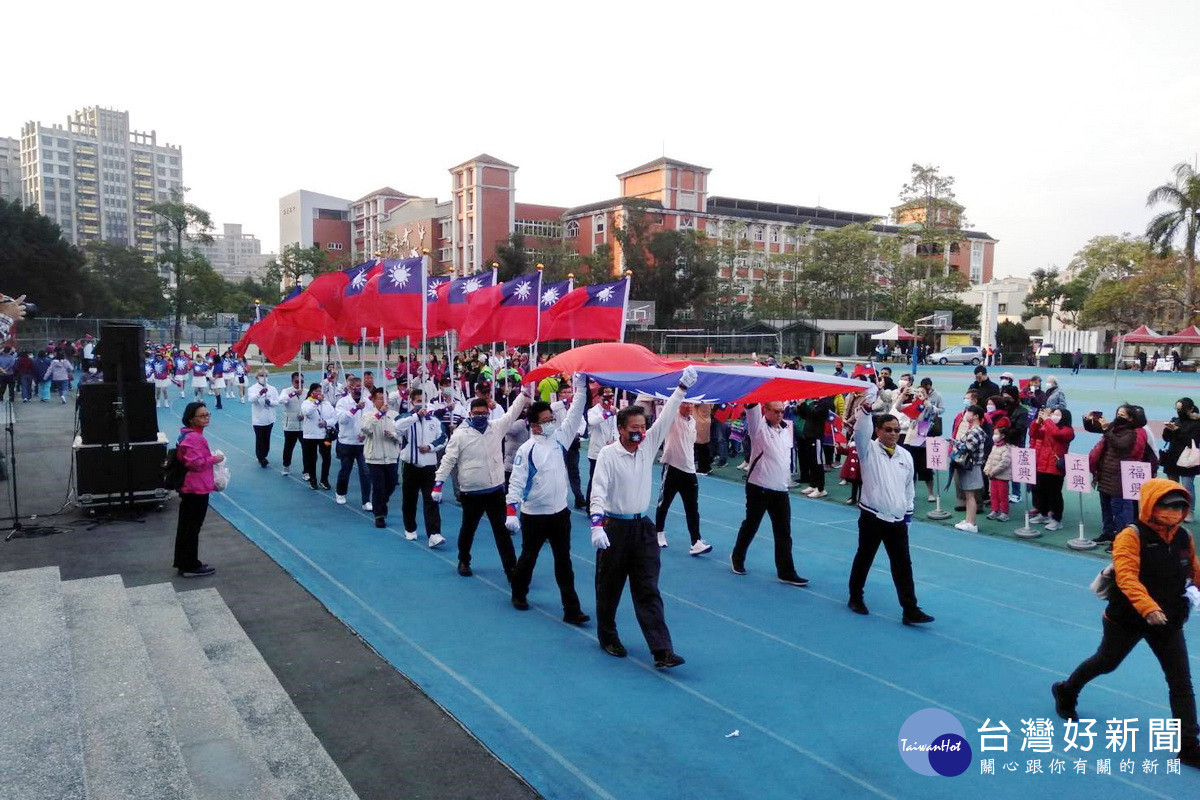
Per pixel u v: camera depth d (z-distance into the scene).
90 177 158.00
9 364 28.34
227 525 11.12
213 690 5.50
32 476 14.46
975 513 11.39
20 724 4.06
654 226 73.94
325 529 11.05
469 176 79.56
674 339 54.28
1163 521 5.00
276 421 24.09
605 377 8.21
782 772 4.98
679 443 9.98
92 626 5.93
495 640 7.08
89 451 11.21
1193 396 31.27
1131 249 67.50
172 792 3.87
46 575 6.50
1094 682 6.35
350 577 8.85
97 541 10.01
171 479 8.54
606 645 6.80
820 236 71.06
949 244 74.38
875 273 73.88
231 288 85.69
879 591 8.62
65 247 61.03
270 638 7.04
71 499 12.22
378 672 6.37
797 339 61.25
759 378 8.40
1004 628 7.50
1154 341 49.06
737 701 5.94
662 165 79.75
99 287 67.06
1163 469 11.08
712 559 9.87
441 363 25.66
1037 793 4.80
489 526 11.30
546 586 8.69
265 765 4.59
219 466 8.91
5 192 159.88
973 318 72.12
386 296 13.27
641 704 5.87
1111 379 42.50
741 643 7.09
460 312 14.73
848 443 12.83
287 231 106.69
